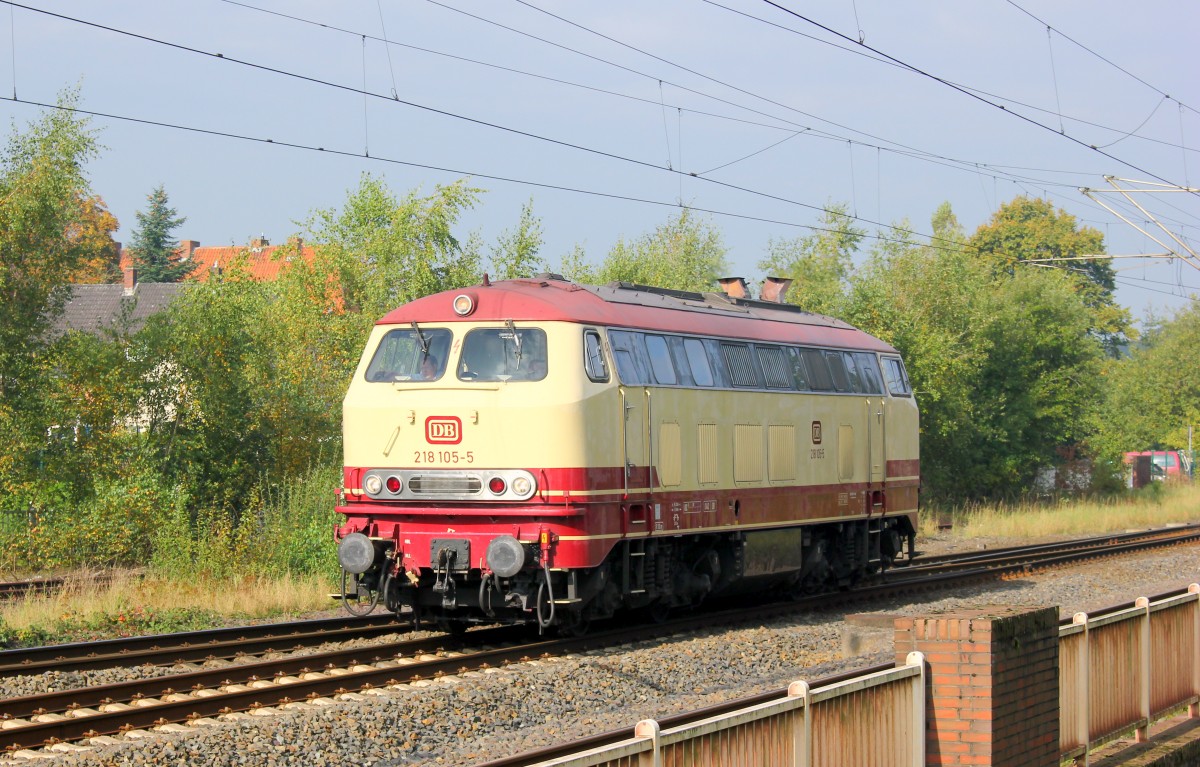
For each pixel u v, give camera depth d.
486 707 11.80
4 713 10.75
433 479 14.91
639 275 41.59
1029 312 47.28
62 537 23.94
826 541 20.28
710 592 17.62
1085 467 50.59
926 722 8.35
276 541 21.91
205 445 27.64
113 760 9.45
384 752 10.23
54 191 26.98
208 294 28.67
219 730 10.44
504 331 14.99
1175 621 12.30
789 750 7.23
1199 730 12.02
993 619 8.33
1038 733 8.90
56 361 27.42
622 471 15.21
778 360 18.78
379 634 16.17
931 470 43.03
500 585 14.70
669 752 6.45
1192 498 48.66
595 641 15.45
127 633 16.38
